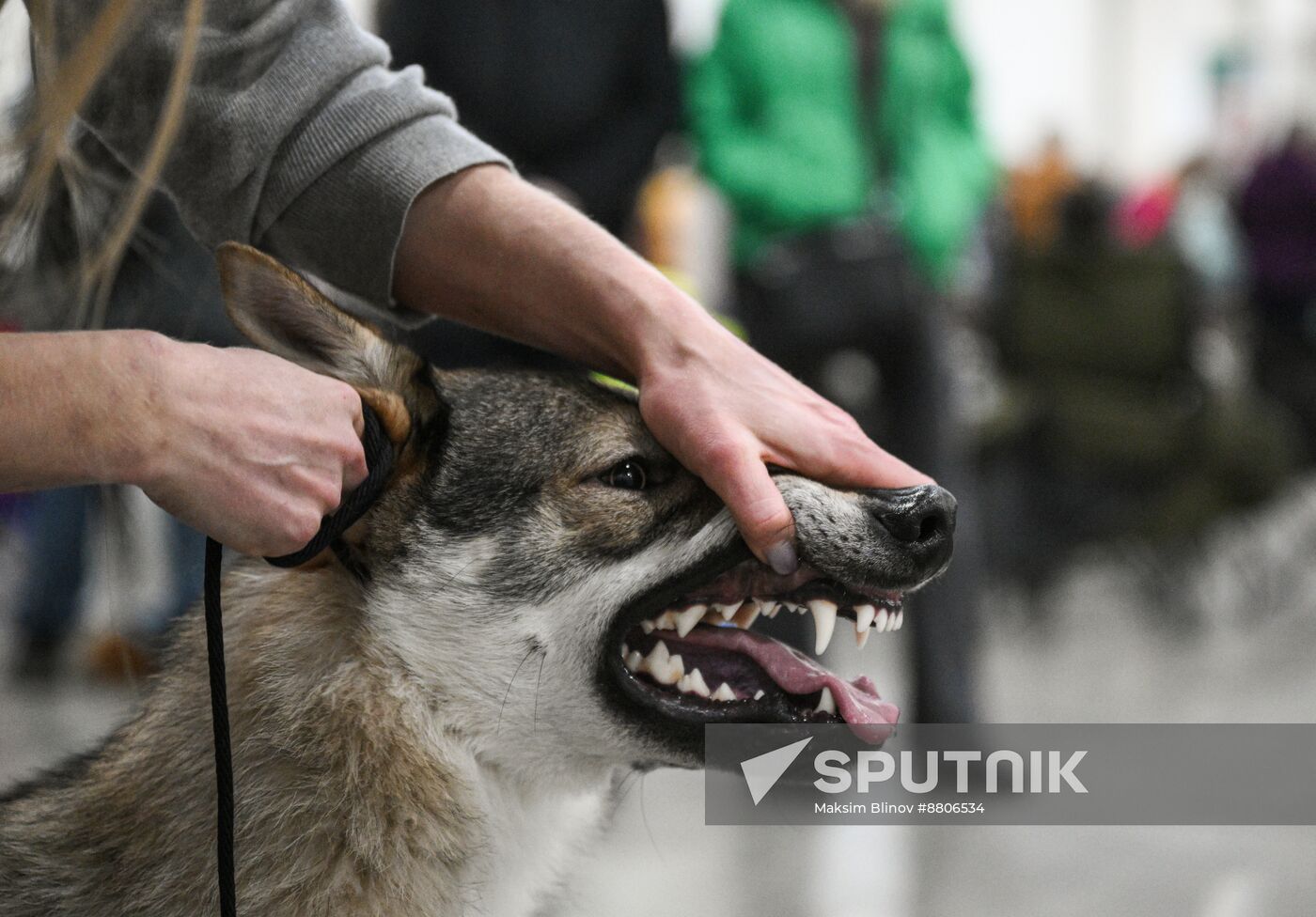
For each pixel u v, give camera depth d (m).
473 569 2.21
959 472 4.98
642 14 4.54
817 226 4.75
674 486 2.23
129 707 2.40
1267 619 8.16
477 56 4.33
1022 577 7.30
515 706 2.22
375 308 2.32
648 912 3.81
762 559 2.04
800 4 4.77
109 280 2.06
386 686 2.17
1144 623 7.98
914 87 4.90
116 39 1.79
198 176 2.14
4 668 6.39
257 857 2.03
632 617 2.20
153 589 5.21
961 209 5.01
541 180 4.46
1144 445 7.07
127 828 2.09
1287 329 9.00
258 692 2.12
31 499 6.34
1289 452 7.45
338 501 1.79
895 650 6.55
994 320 7.26
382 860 2.09
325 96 2.13
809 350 4.82
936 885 4.07
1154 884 4.07
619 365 2.19
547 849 2.40
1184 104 17.81
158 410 1.61
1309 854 4.31
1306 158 9.00
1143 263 7.15
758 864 4.24
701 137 4.87
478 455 2.24
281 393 1.72
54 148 1.75
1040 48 16.39
